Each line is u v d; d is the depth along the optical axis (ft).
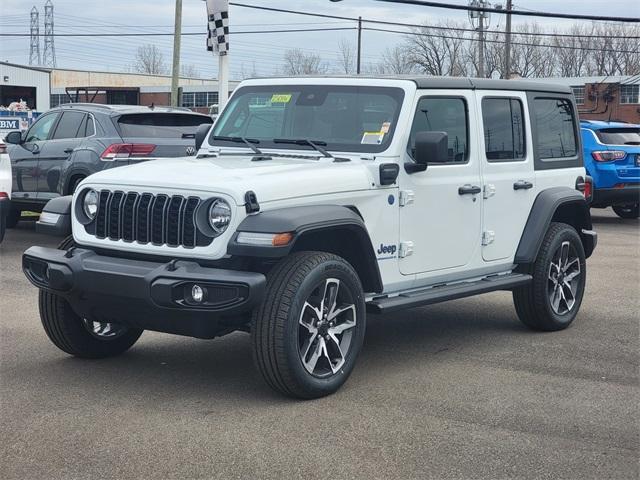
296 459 15.20
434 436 16.40
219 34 53.72
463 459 15.35
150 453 15.40
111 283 17.67
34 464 14.93
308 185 18.31
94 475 14.48
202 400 18.29
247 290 16.75
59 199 20.18
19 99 174.50
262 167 19.10
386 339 24.09
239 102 23.08
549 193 24.85
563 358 22.20
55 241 41.65
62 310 20.26
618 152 53.42
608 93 195.11
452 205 21.76
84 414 17.39
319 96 21.72
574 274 25.59
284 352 17.33
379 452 15.58
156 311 17.47
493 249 23.24
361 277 20.01
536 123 24.93
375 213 19.74
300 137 21.53
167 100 207.41
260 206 17.40
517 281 23.49
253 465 14.92
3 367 20.68
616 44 241.55
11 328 24.63
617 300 30.01
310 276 17.58
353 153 20.49
